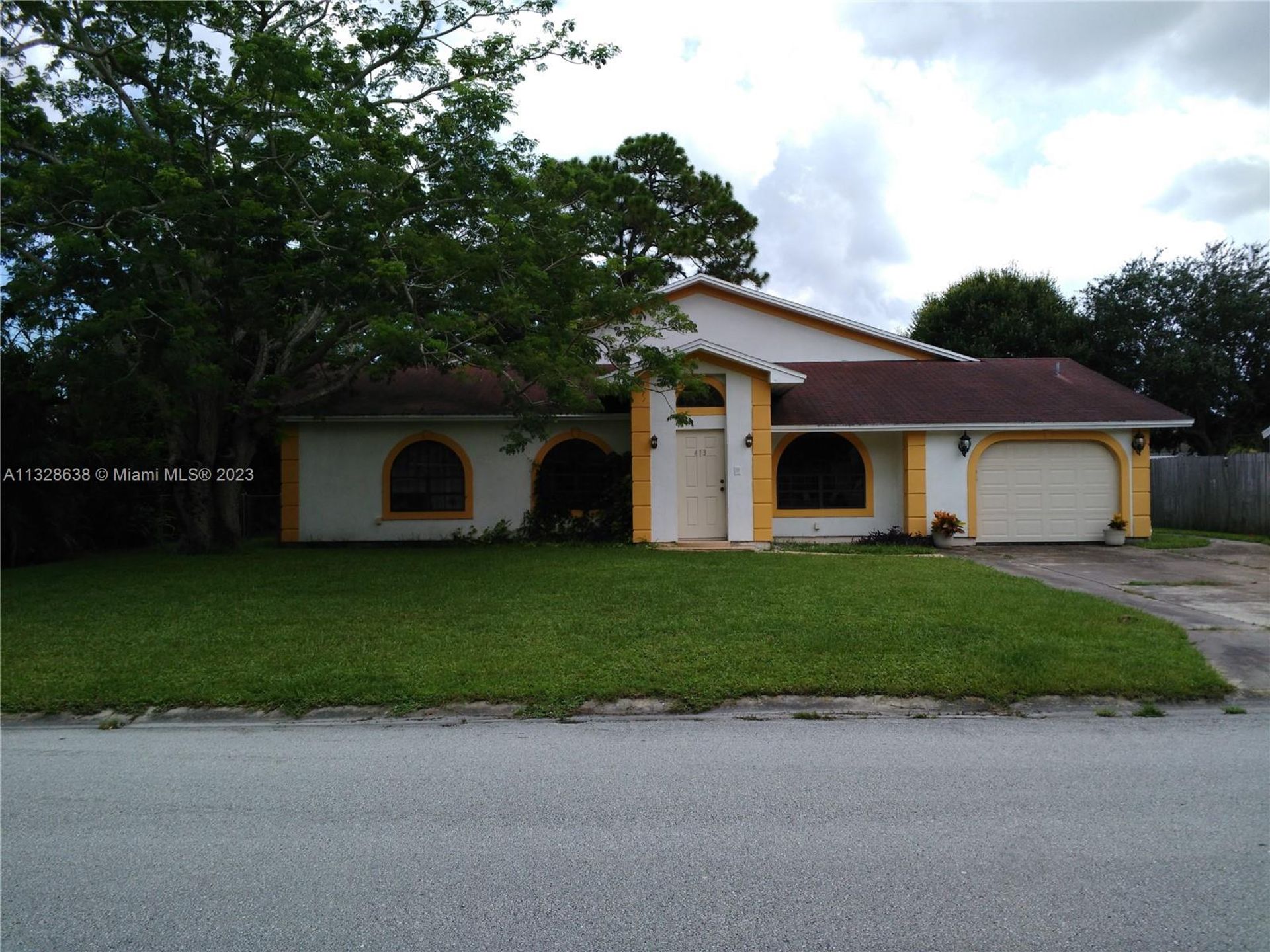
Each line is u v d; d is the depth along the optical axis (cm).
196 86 1127
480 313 1209
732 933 314
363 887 354
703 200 3222
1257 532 1786
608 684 645
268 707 623
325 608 926
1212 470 1917
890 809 429
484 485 1747
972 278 3325
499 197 1187
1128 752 518
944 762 503
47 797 462
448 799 451
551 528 1719
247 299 1194
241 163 1134
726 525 1573
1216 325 2636
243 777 490
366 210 1130
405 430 1750
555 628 813
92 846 399
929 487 1705
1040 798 443
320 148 1154
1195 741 538
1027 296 3114
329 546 1692
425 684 648
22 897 350
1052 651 704
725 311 2048
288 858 382
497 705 623
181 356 1077
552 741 551
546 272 1244
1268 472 1759
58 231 1082
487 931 319
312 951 306
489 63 1229
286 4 1404
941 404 1762
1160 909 329
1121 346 2781
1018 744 536
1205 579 1178
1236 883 349
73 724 605
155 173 1090
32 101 1249
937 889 346
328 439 1748
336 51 1219
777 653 716
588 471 1761
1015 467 1711
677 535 1574
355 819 426
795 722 588
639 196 2780
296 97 1106
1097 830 401
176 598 1002
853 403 1767
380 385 1870
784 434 1769
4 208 1084
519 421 1406
